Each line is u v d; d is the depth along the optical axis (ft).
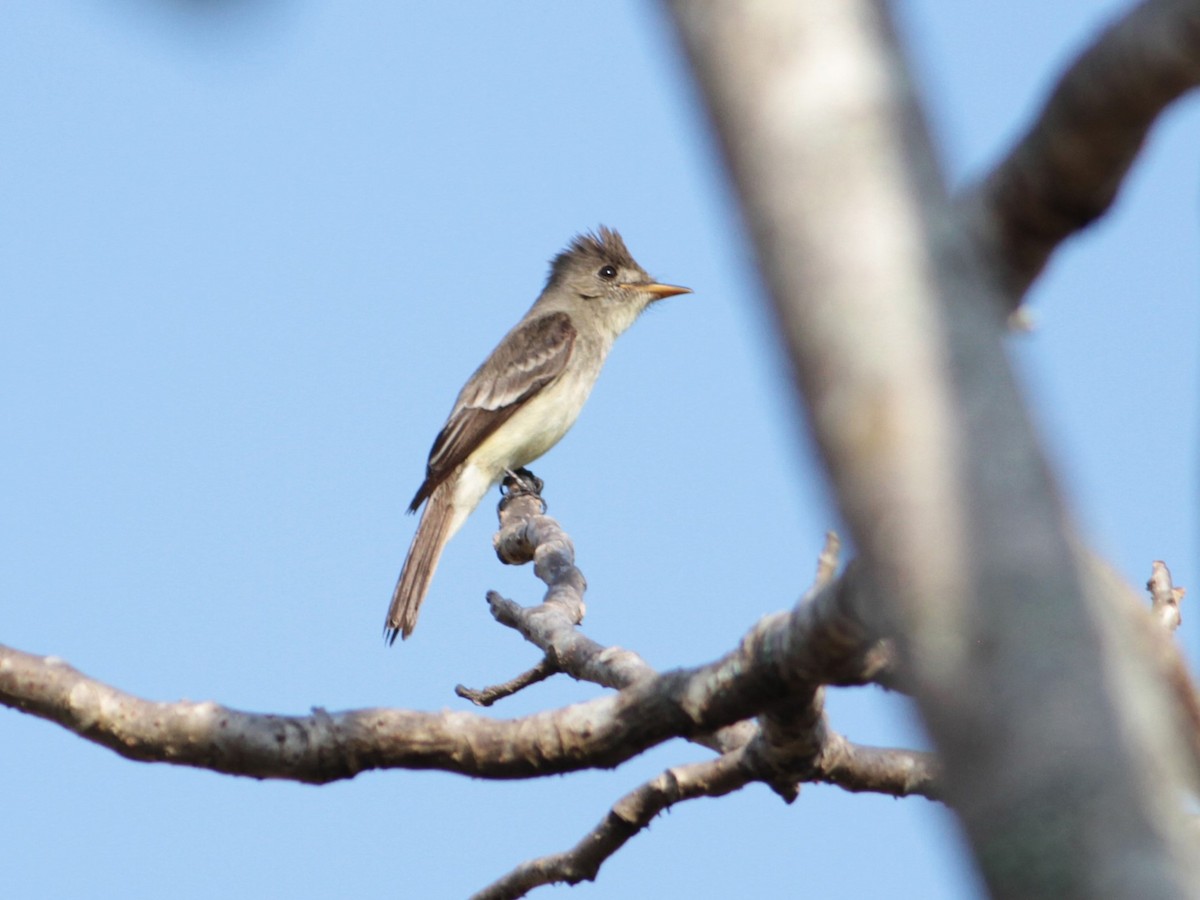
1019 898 7.54
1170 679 13.51
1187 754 13.17
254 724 20.26
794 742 21.13
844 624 17.33
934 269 7.84
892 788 23.54
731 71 7.82
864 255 7.79
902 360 7.77
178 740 20.16
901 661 8.41
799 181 7.80
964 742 7.72
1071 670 7.54
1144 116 10.35
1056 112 10.65
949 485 7.70
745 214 7.94
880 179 7.80
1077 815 7.46
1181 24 9.71
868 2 7.89
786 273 7.88
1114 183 10.96
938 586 7.70
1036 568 7.61
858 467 7.82
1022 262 11.51
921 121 7.91
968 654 7.66
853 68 7.80
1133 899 7.31
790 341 7.95
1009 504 7.66
